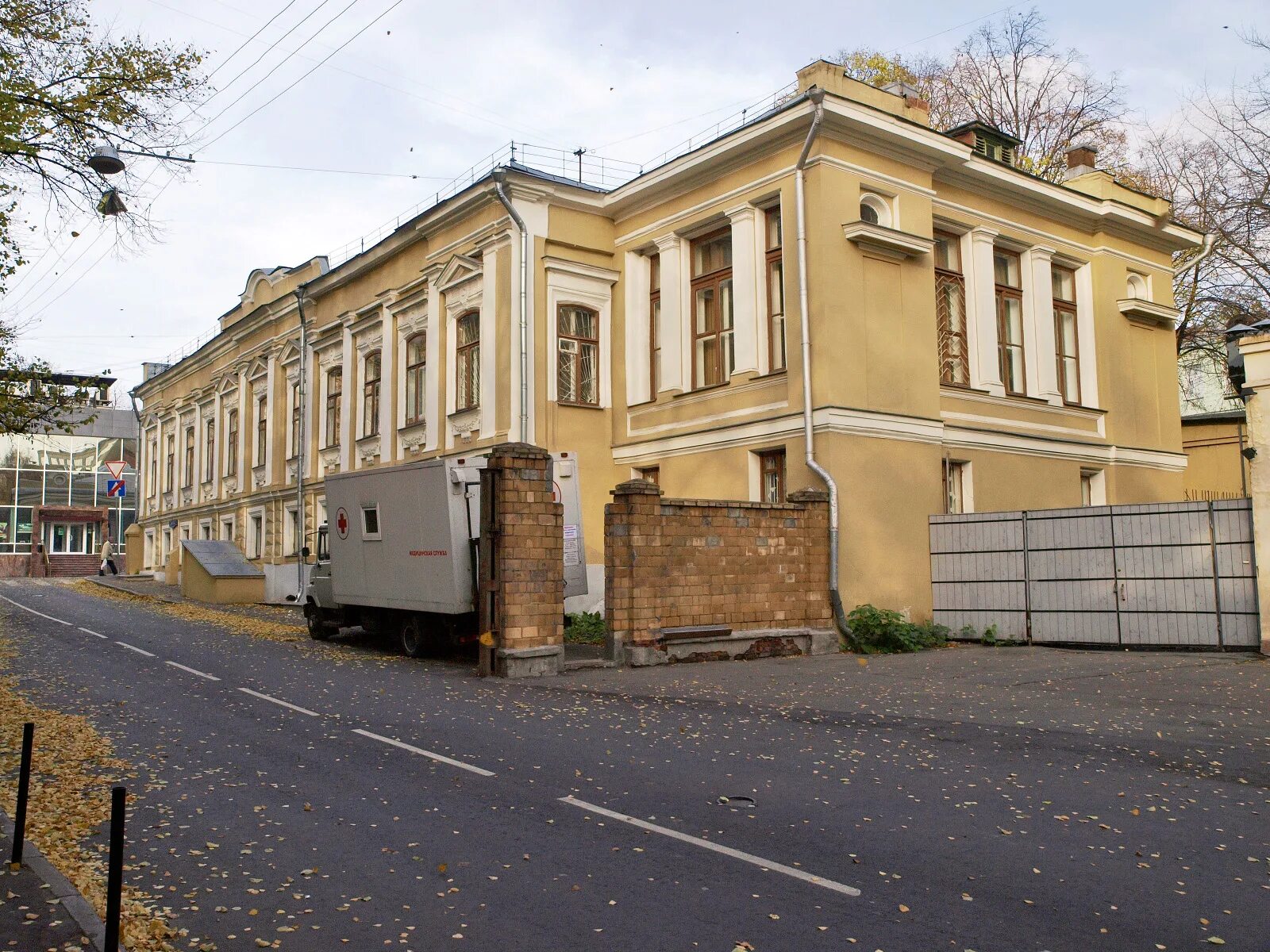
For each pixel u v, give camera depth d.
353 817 7.13
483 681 14.13
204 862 6.18
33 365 12.99
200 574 32.03
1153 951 4.77
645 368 22.42
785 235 18.89
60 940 4.85
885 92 19.56
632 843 6.45
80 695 12.80
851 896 5.48
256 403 35.88
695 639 15.93
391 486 17.61
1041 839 6.54
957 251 21.55
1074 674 13.97
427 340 24.55
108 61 12.21
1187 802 7.43
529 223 21.61
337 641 20.22
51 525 59.22
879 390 18.58
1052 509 17.80
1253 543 15.57
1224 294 30.17
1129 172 33.06
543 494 15.02
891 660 16.12
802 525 17.52
